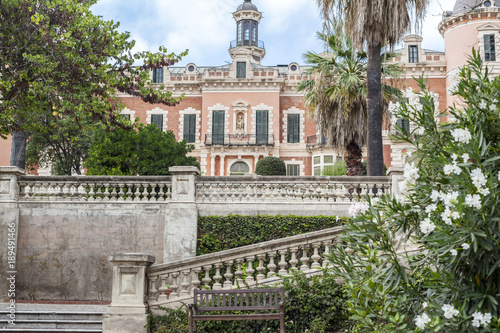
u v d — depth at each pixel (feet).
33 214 46.19
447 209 16.06
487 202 15.62
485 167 16.74
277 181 46.96
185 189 46.26
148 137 79.77
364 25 48.65
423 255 19.36
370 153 49.83
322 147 129.80
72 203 46.37
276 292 29.17
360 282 19.48
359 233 18.98
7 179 46.42
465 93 18.49
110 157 75.41
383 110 63.41
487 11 116.16
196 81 135.85
